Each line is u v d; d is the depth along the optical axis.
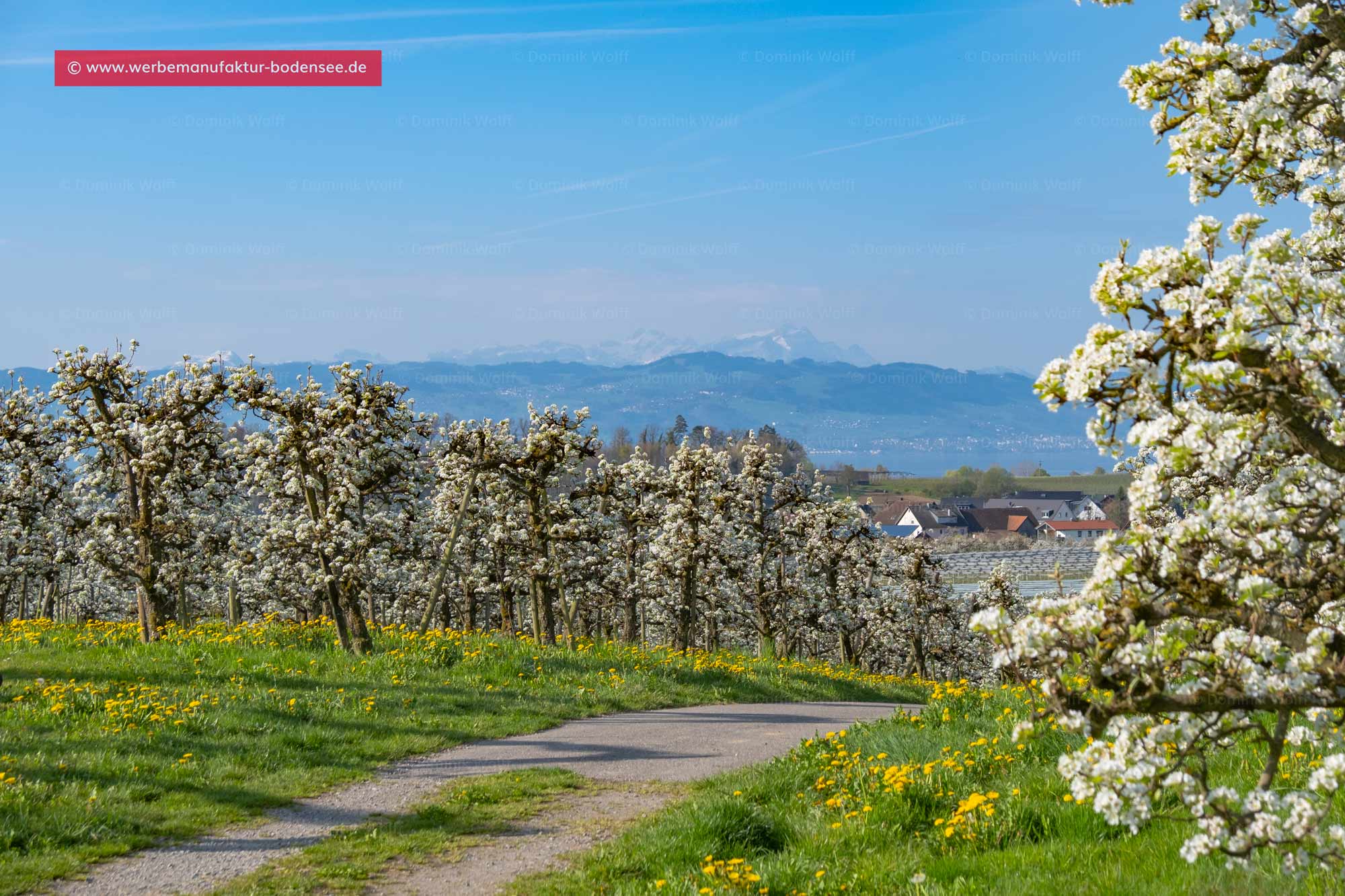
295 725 16.98
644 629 48.41
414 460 28.31
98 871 10.11
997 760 11.92
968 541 167.25
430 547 38.75
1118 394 5.30
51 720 15.49
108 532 29.09
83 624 31.22
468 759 16.14
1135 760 4.91
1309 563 5.17
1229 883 6.82
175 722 15.73
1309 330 5.06
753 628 50.91
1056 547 152.25
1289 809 6.49
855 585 50.28
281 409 25.06
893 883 8.43
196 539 32.66
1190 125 7.55
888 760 13.14
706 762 16.16
